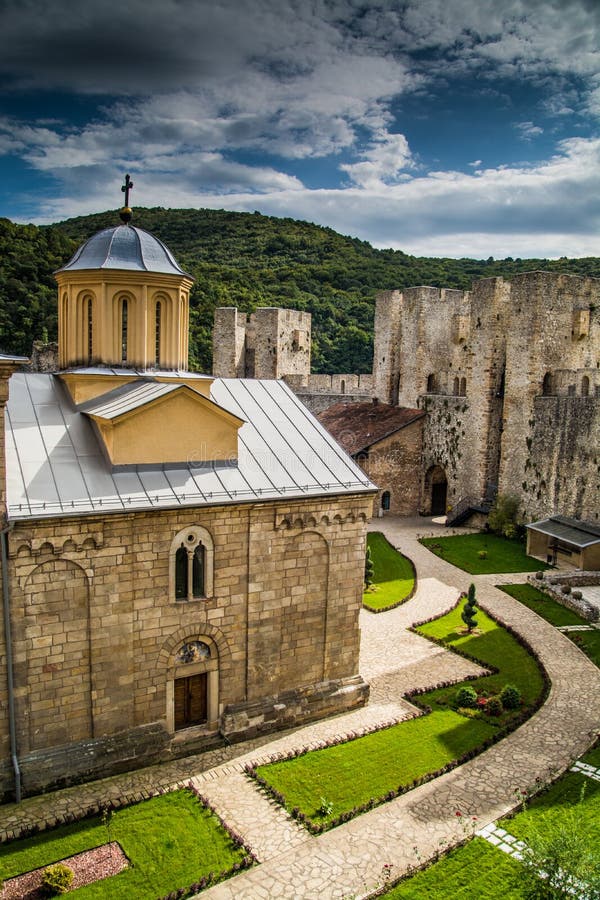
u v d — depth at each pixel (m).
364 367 115.75
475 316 58.69
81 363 27.20
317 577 25.86
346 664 27.16
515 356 54.50
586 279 55.59
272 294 127.31
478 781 22.42
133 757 22.36
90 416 24.31
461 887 17.70
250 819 20.31
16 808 20.17
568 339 55.16
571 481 48.72
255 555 24.16
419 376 68.50
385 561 48.28
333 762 23.31
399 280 141.00
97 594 21.16
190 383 27.31
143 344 26.91
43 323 89.31
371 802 21.05
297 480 25.48
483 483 58.28
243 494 23.73
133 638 22.11
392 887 17.70
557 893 15.23
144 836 19.34
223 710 24.47
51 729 21.02
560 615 37.69
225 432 25.03
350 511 26.00
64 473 22.03
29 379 26.55
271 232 189.62
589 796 21.47
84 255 27.03
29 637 20.22
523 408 53.75
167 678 23.03
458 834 19.80
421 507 65.56
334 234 193.12
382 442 62.97
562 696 28.53
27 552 19.84
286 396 31.11
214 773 22.55
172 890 17.44
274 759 23.36
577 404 48.09
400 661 31.95
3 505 19.30
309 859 18.72
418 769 23.02
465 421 60.12
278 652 25.31
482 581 43.94
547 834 19.48
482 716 26.69
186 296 28.72
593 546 44.47
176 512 22.14
